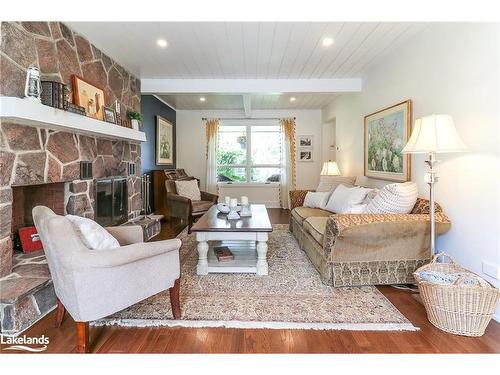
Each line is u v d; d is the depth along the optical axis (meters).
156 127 5.76
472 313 1.78
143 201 4.93
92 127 2.83
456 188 2.45
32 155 2.31
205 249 2.81
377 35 3.03
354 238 2.39
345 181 4.46
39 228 1.72
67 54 2.77
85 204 3.04
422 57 2.91
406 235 2.42
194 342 1.78
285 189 7.13
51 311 2.09
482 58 2.14
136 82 4.38
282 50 3.43
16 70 2.16
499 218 2.02
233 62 3.81
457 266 2.14
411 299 2.34
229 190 7.33
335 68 4.08
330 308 2.18
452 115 2.48
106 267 1.63
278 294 2.41
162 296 2.36
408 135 3.13
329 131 6.91
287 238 4.22
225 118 7.19
